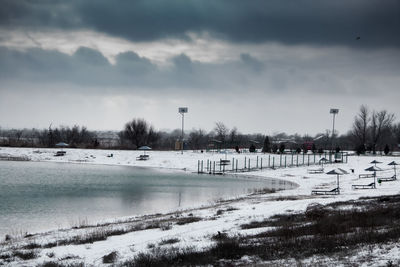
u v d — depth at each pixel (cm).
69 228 2931
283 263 1354
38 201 4459
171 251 1705
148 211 3897
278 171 8588
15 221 3344
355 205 3114
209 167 9694
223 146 14738
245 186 6297
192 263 1459
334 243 1576
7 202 4356
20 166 9075
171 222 2761
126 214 3719
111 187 5900
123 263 1555
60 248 2011
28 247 2108
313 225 2111
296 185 6372
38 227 3103
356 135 13838
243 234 2094
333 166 8831
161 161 10600
